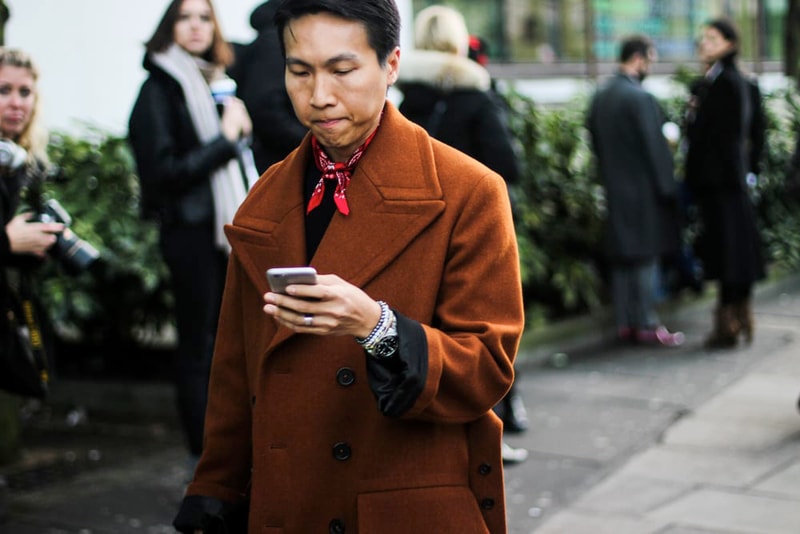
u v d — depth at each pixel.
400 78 5.72
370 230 2.25
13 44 7.80
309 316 2.03
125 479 5.63
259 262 2.37
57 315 6.73
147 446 6.24
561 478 5.56
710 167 8.12
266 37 4.53
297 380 2.29
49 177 5.05
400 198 2.25
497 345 2.20
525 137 8.42
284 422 2.29
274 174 2.44
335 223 2.28
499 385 2.23
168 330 7.79
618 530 4.83
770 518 4.91
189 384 5.06
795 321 9.19
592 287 8.88
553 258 8.82
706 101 8.20
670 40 13.83
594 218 9.01
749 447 5.96
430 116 5.69
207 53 5.19
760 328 8.96
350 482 2.27
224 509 2.49
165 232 5.06
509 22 11.88
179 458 5.99
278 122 4.39
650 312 8.56
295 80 2.20
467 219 2.26
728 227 8.13
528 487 5.44
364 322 2.06
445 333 2.24
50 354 4.47
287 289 1.99
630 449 6.00
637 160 8.36
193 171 4.90
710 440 6.11
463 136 5.65
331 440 2.27
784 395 6.97
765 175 9.90
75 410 7.02
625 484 5.45
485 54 6.45
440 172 2.29
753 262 8.17
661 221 8.42
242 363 2.50
